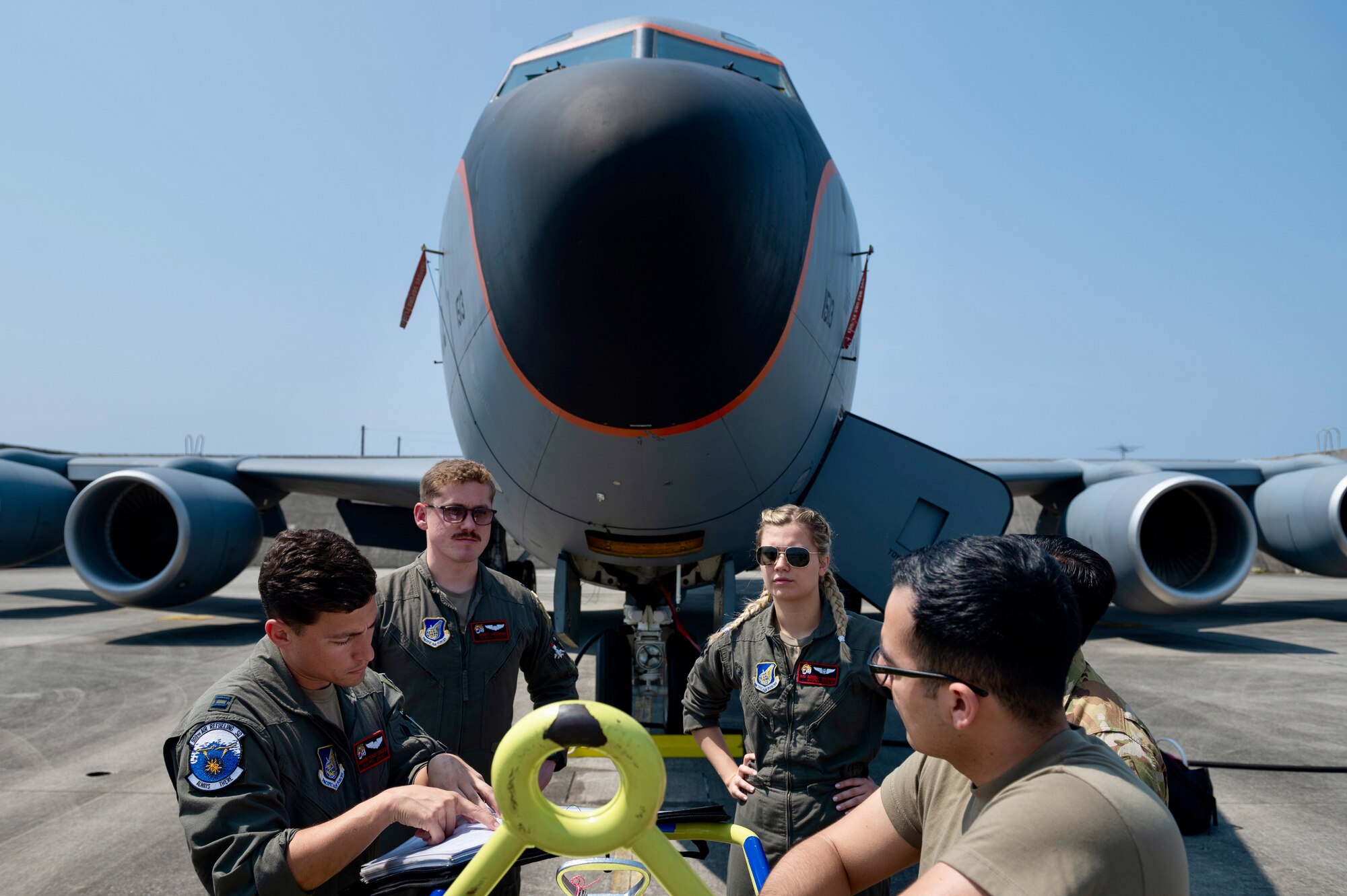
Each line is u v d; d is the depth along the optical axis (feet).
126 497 30.60
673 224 10.50
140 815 12.98
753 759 7.34
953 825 4.04
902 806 4.53
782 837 7.09
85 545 29.19
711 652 8.00
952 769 4.21
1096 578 5.82
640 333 10.99
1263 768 15.43
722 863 11.34
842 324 14.94
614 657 17.35
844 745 7.13
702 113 11.11
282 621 4.71
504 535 20.85
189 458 31.99
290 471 32.37
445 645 7.48
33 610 39.75
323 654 4.78
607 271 10.66
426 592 7.62
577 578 16.63
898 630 3.57
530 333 11.68
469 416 14.90
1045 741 3.39
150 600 28.43
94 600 44.29
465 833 4.32
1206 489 26.94
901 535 15.67
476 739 7.55
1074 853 2.91
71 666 24.95
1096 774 3.10
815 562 7.14
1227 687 22.82
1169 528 29.66
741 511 14.28
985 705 3.34
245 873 4.32
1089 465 33.42
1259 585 64.28
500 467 14.65
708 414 12.00
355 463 32.40
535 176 11.07
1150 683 23.39
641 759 2.77
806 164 12.98
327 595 4.58
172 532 31.60
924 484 15.78
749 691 7.44
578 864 5.59
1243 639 32.60
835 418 15.93
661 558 14.89
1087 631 5.92
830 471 16.05
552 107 11.52
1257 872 11.03
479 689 7.55
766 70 17.33
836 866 4.57
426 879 3.95
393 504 34.32
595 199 10.52
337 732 5.27
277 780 4.82
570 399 11.91
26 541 34.53
